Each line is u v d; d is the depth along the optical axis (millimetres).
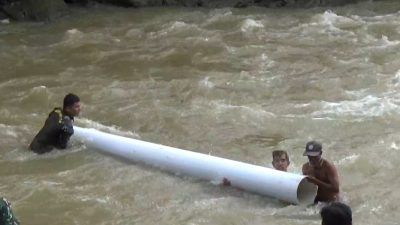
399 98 12008
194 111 11859
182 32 17953
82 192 8992
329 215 5457
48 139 10250
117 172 9562
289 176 8344
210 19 19250
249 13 20172
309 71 14023
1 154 10281
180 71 14469
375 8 20125
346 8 20312
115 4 21656
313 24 18250
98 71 14812
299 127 10961
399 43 15930
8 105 12617
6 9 20297
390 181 8906
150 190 8984
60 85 13789
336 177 8203
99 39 17578
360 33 17078
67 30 18656
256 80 13523
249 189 8672
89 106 12367
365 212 8133
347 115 11336
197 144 10469
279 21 18797
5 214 6113
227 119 11438
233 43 16625
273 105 12055
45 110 12398
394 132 10500
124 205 8609
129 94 12953
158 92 13016
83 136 10469
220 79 13648
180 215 8266
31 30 18984
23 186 9172
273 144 10375
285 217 8055
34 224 8234
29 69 15156
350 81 13148
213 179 9008
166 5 21656
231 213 8227
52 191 9000
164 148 9664
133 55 15938
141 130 11180
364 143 10148
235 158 9891
